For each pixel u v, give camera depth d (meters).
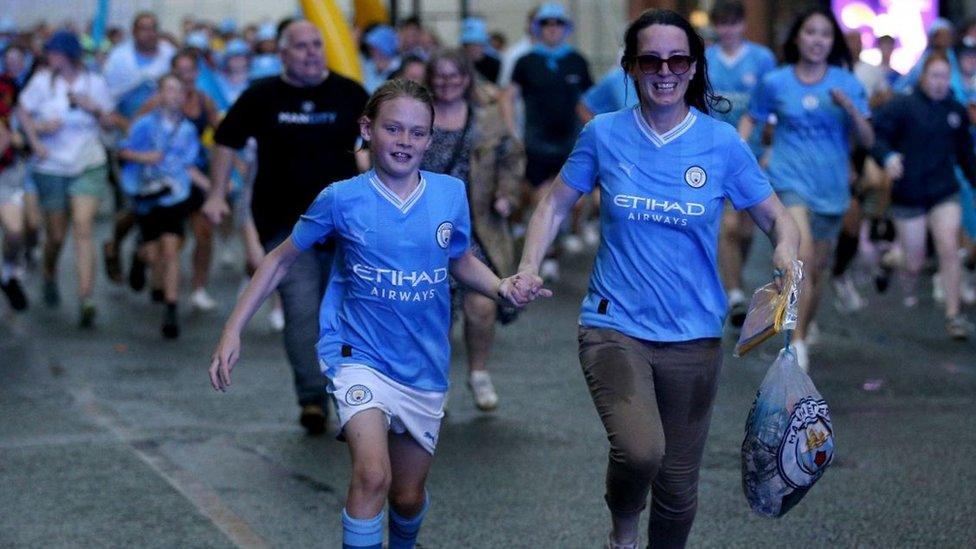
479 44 20.12
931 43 15.83
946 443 8.98
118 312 15.02
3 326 14.09
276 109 9.18
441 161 9.45
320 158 9.17
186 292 16.56
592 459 8.65
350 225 5.84
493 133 9.84
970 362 11.87
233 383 11.19
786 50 11.30
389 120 5.75
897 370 11.52
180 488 8.01
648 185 5.84
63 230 15.03
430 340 5.94
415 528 6.15
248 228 9.73
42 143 14.38
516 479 8.20
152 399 10.56
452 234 5.93
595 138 5.93
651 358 5.88
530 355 12.38
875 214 15.48
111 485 8.07
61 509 7.60
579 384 11.08
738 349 5.82
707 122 5.89
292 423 9.75
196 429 9.55
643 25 5.82
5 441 9.16
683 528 6.11
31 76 14.45
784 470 5.58
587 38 29.20
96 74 14.60
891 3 22.23
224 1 33.75
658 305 5.86
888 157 12.62
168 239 13.60
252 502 7.75
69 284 17.17
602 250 6.00
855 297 14.47
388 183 5.86
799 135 11.11
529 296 5.84
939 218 13.09
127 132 15.59
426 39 20.16
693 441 6.00
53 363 12.05
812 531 7.15
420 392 5.94
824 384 10.95
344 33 13.85
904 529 7.18
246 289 5.92
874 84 16.14
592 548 6.94
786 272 5.67
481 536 7.12
